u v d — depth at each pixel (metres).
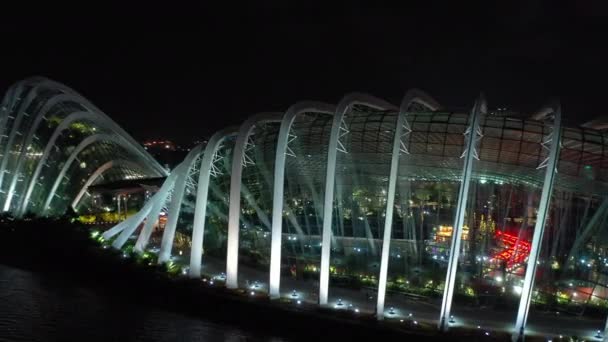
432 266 51.41
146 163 105.75
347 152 52.59
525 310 40.66
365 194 54.00
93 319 41.94
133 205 100.38
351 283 55.03
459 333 41.38
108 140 96.62
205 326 42.53
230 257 52.28
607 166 45.41
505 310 48.62
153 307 46.62
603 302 46.34
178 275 55.81
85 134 92.00
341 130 52.53
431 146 48.69
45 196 87.81
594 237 46.81
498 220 49.34
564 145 45.62
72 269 56.00
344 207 55.50
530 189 48.22
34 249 60.69
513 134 46.50
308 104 52.56
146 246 72.88
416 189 51.62
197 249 56.22
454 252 42.59
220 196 68.62
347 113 54.12
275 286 48.44
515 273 48.75
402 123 44.69
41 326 39.47
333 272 56.19
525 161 46.91
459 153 47.97
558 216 47.75
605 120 48.81
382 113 52.25
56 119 87.56
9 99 84.44
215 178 69.00
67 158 89.69
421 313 47.03
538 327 44.38
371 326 41.28
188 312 46.28
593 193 46.31
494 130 46.91
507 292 48.72
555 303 47.47
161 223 93.06
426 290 51.03
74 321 41.09
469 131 43.19
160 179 92.50
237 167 52.97
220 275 58.62
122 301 47.56
